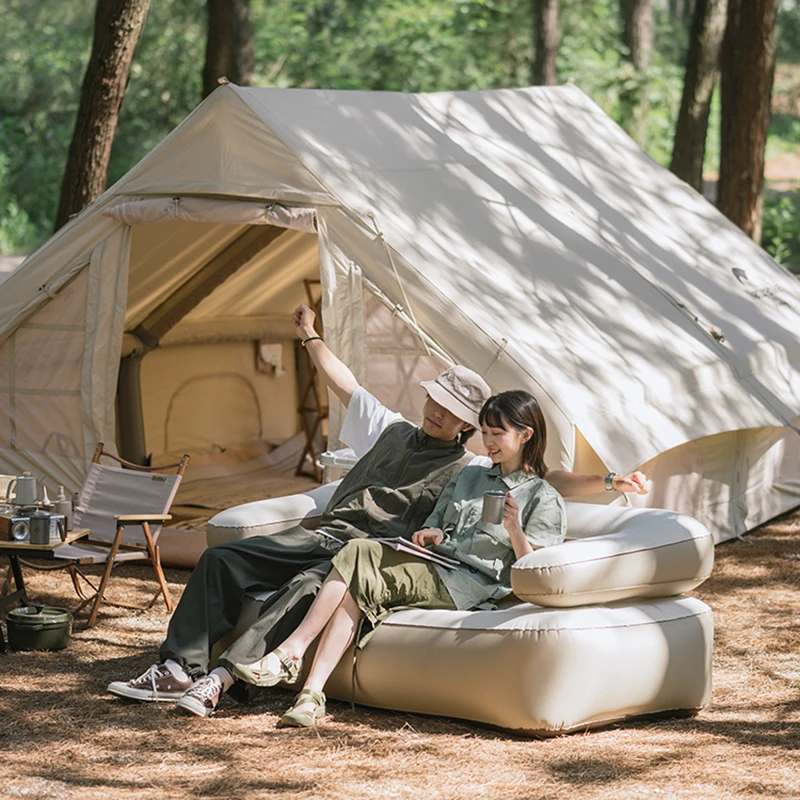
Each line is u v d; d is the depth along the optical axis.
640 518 4.66
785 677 5.09
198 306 9.02
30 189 23.91
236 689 4.57
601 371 6.64
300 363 10.12
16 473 7.34
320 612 4.45
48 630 5.29
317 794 3.72
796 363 8.30
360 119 7.36
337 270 6.58
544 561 4.24
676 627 4.46
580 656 4.18
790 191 22.56
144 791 3.73
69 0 26.70
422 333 6.46
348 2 25.70
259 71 24.67
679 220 9.09
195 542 6.87
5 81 25.03
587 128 9.42
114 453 7.19
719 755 4.13
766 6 11.27
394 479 4.88
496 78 24.92
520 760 4.04
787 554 7.26
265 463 9.61
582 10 25.64
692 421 6.87
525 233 7.50
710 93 13.34
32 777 3.82
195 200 6.81
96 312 7.13
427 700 4.39
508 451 4.60
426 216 6.96
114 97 8.67
